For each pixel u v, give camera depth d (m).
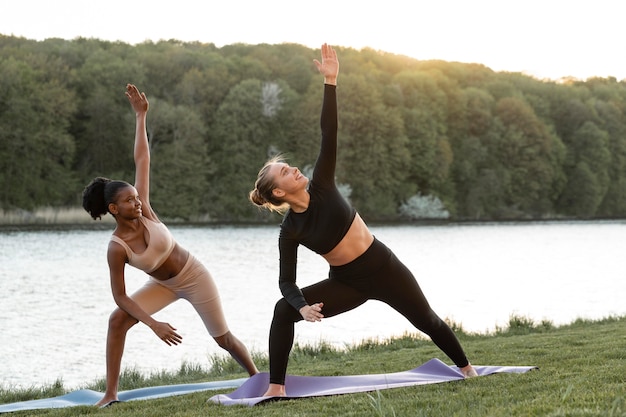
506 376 5.42
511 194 73.62
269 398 5.05
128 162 57.66
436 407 4.40
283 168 4.95
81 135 57.31
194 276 5.95
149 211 5.86
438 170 68.56
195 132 57.09
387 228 56.56
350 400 4.86
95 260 28.83
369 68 72.69
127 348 12.90
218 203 58.59
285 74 67.38
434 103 70.56
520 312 17.27
